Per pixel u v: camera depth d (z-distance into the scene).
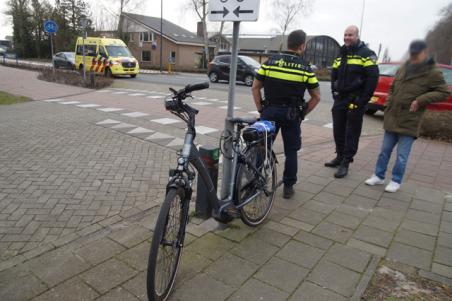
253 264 2.90
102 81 17.70
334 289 2.62
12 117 8.85
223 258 2.97
